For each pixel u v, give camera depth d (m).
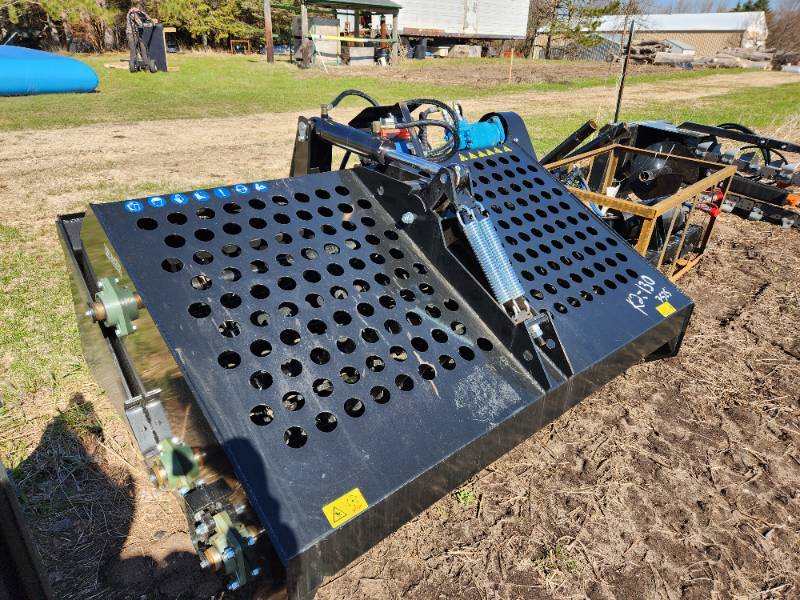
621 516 1.98
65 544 1.79
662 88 16.52
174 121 9.21
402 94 13.05
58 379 2.53
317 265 1.69
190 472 1.41
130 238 1.51
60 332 2.88
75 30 20.45
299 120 2.48
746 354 3.02
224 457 1.21
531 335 1.66
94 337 2.03
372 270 1.75
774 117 10.84
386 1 19.61
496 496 2.06
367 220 1.92
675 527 1.94
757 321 3.37
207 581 1.69
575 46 30.52
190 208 1.66
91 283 1.95
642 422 2.47
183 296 1.43
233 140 7.86
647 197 4.86
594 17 29.52
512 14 26.95
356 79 15.70
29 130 8.11
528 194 2.50
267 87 13.48
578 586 1.73
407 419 1.41
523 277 2.05
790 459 2.27
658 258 3.18
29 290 3.29
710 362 2.93
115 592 1.65
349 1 18.03
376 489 1.25
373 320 1.60
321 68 18.06
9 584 0.87
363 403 1.40
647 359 2.66
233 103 11.12
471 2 25.12
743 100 13.64
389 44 20.81
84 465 2.09
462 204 1.73
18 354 2.69
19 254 3.78
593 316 2.00
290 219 1.79
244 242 1.64
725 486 2.12
